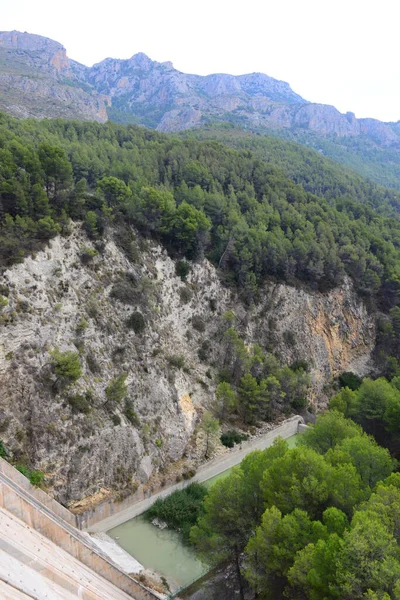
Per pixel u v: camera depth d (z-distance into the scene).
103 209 72.81
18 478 44.34
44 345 56.81
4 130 83.56
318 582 27.70
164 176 106.56
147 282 74.81
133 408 63.97
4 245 58.31
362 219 127.94
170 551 52.84
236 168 123.19
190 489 62.78
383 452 45.62
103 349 63.88
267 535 33.88
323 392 98.75
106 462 56.84
